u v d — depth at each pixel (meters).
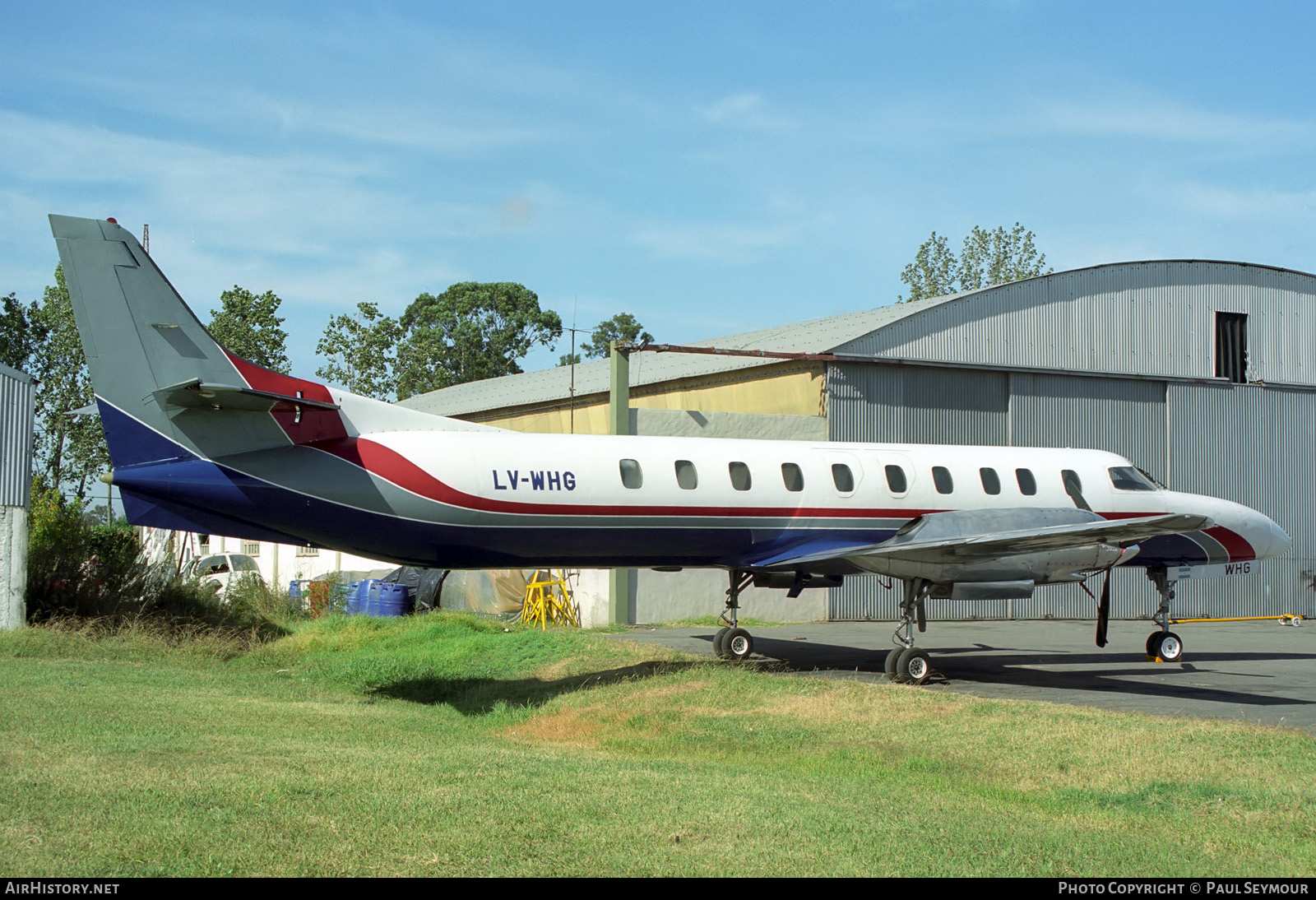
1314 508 32.03
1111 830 7.32
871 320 29.69
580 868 5.98
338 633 20.12
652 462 15.05
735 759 10.06
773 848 6.43
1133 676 15.73
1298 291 32.31
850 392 26.44
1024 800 8.28
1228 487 30.84
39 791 7.22
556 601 24.52
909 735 10.82
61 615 18.45
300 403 12.79
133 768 8.02
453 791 7.59
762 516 15.68
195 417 12.78
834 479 16.34
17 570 17.61
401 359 61.72
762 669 15.88
